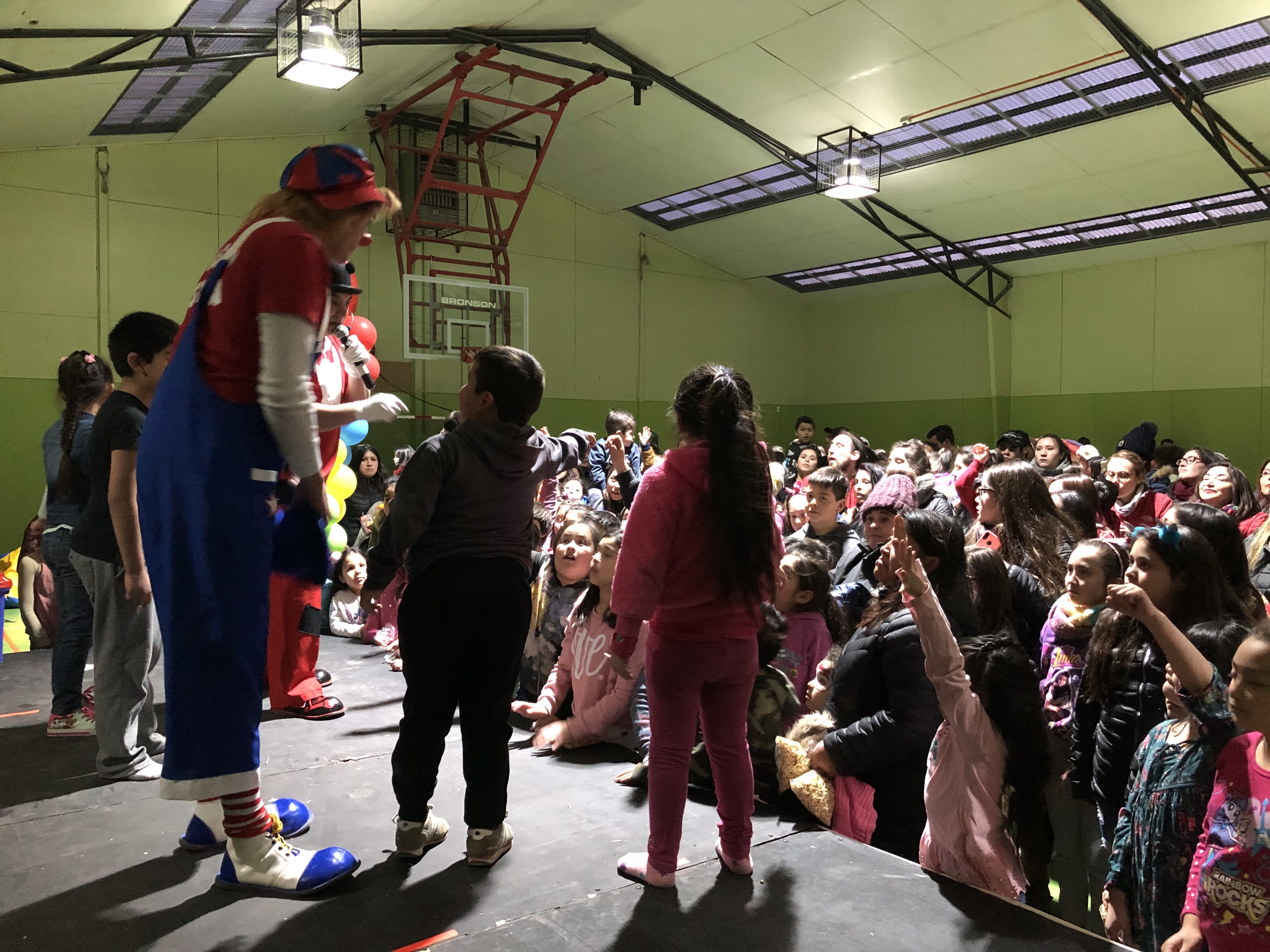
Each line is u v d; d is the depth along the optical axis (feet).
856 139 28.81
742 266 43.01
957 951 5.86
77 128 25.55
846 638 9.79
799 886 6.77
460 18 23.90
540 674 11.82
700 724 8.89
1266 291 30.14
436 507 6.97
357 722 11.07
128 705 8.96
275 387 5.68
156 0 17.34
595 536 10.98
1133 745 6.70
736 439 6.49
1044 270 36.37
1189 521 8.45
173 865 7.06
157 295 29.12
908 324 41.81
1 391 26.58
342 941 5.93
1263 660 4.65
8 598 16.69
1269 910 4.84
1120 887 6.17
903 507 10.50
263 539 5.98
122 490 8.07
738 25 24.16
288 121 29.78
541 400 7.37
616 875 6.96
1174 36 20.93
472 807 7.08
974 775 6.71
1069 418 36.06
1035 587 9.61
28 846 7.41
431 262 35.65
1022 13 21.20
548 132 33.58
